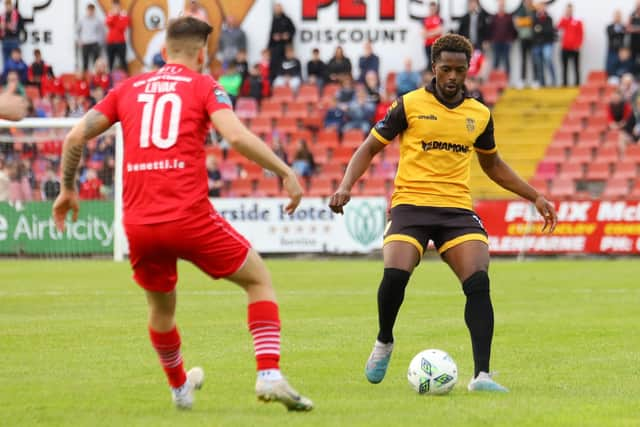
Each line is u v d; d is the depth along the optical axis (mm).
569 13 88750
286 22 90625
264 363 17375
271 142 88188
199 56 18234
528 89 89625
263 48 93125
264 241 75250
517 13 89500
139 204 17422
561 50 90312
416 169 21781
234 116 17172
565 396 20453
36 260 72375
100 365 24844
